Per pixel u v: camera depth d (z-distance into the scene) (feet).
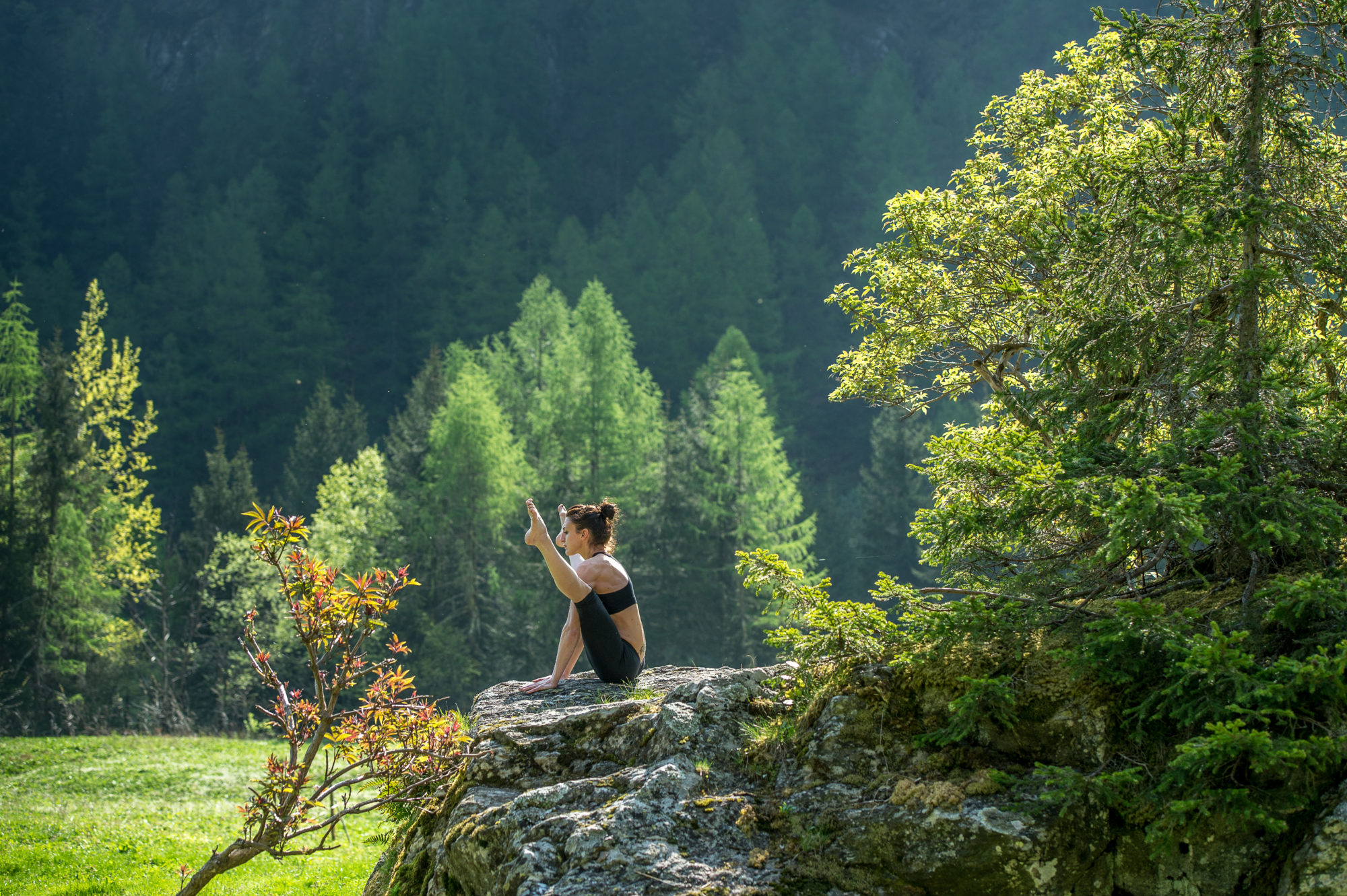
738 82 383.65
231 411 272.31
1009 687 14.01
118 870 34.22
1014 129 29.84
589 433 148.97
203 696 134.00
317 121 407.64
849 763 14.35
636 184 357.82
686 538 142.00
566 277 288.10
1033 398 18.16
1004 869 12.34
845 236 331.16
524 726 17.22
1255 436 13.80
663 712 16.15
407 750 16.93
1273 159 16.07
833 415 287.07
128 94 405.18
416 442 162.91
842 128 368.07
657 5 429.38
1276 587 12.55
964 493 16.76
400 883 16.70
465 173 349.61
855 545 196.44
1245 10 15.65
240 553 115.44
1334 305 16.22
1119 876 12.65
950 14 429.38
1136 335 16.28
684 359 267.59
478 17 426.92
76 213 356.79
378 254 329.31
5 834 39.14
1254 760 10.95
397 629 130.41
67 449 116.26
